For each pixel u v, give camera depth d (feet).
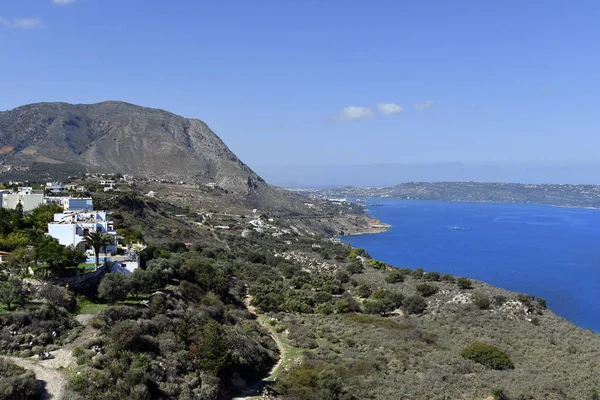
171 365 126.00
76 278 161.07
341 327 214.07
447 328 217.77
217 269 245.86
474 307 246.06
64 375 107.76
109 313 141.28
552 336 209.46
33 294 140.97
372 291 295.69
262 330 195.62
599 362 177.06
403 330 208.33
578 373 166.50
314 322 223.51
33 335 120.57
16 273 153.99
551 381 155.63
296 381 146.10
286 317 228.63
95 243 176.24
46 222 233.96
